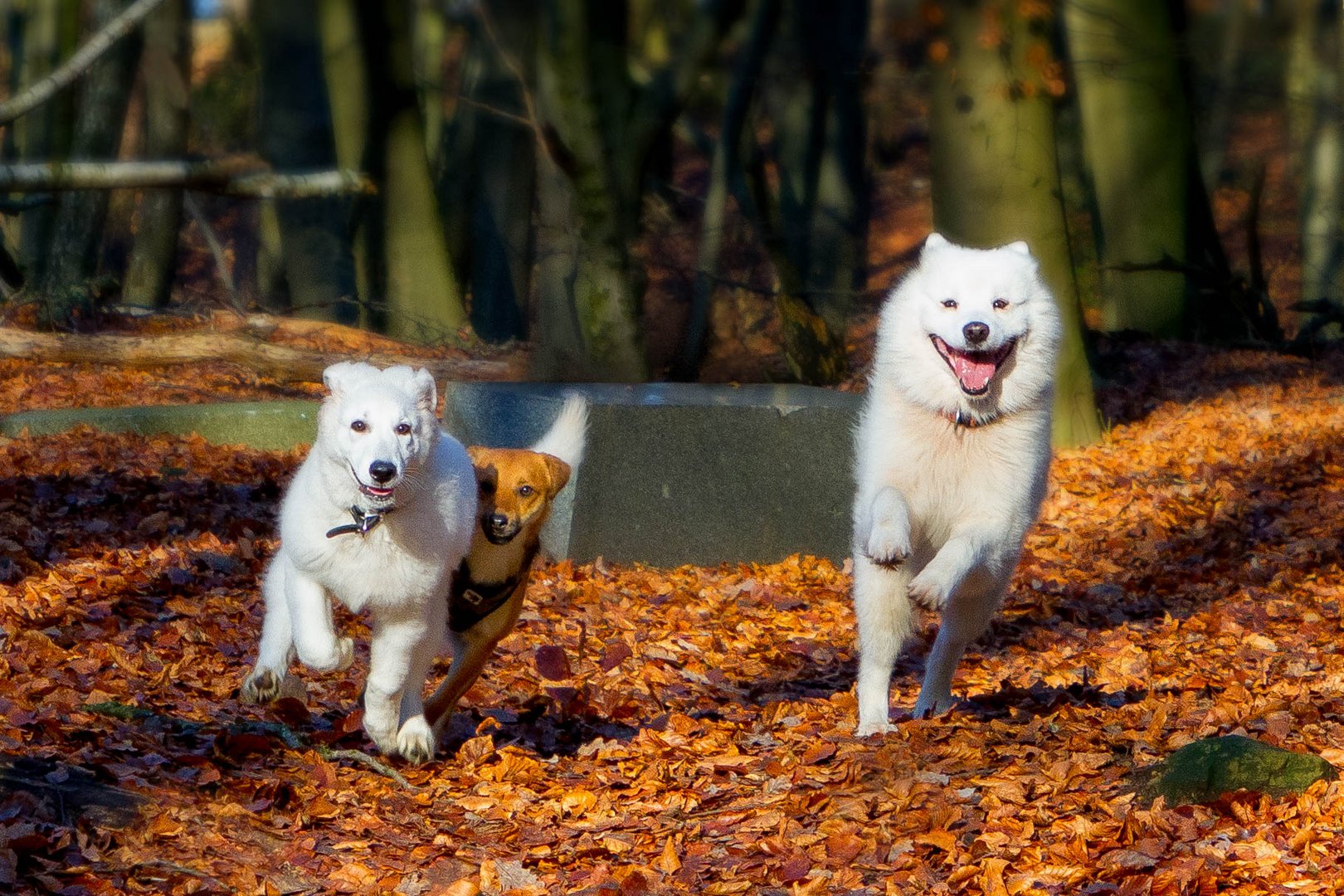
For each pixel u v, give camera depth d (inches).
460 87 1440.7
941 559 310.8
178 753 279.6
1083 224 1605.6
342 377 266.1
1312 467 701.3
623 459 531.5
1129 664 414.0
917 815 264.8
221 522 532.4
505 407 546.3
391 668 282.7
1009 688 381.1
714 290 979.3
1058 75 804.6
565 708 356.5
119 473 586.9
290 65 1138.7
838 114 1486.2
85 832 239.0
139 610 404.8
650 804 287.1
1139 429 855.1
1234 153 1904.5
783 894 241.4
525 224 1235.9
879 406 342.6
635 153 874.8
